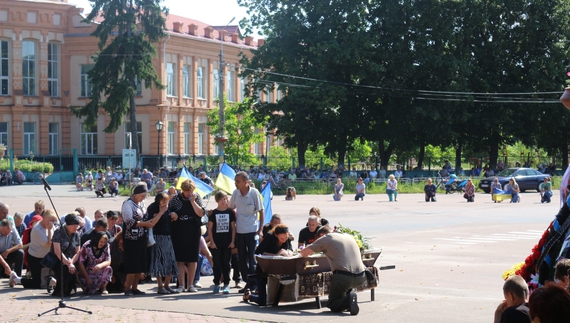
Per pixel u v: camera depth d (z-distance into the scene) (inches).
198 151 2896.2
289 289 461.4
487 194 2039.9
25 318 414.0
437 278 602.9
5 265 589.3
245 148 2645.2
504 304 268.7
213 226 530.6
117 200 1688.0
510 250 788.0
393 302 478.0
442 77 2241.6
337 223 1116.5
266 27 2333.9
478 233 970.1
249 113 2630.4
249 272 523.8
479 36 2443.4
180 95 2765.7
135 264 513.7
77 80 2746.1
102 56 2217.0
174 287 554.3
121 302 478.3
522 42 2429.9
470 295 517.3
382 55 2222.0
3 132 2655.0
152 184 1978.3
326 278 465.4
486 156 2711.6
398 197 1894.7
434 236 935.7
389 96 2293.3
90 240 529.0
